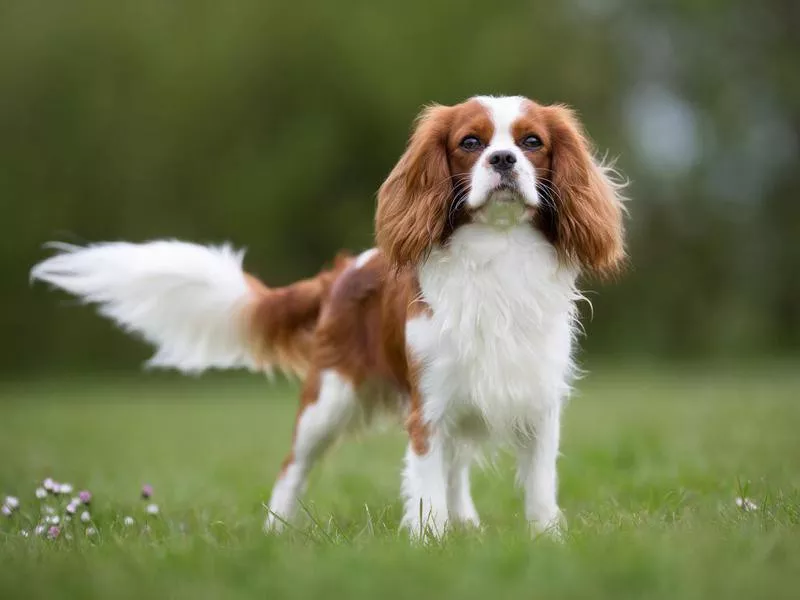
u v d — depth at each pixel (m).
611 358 28.41
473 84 27.03
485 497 8.14
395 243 6.18
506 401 6.09
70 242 27.61
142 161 27.66
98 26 27.59
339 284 7.14
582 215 6.18
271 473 9.83
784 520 5.48
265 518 6.86
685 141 29.73
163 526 6.49
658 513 6.20
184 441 13.46
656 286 28.73
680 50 29.75
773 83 29.41
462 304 5.98
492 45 27.38
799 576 4.25
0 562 5.00
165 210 27.67
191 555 4.84
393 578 4.30
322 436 7.10
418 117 6.59
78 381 26.84
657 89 29.94
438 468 6.10
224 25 27.86
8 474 9.75
